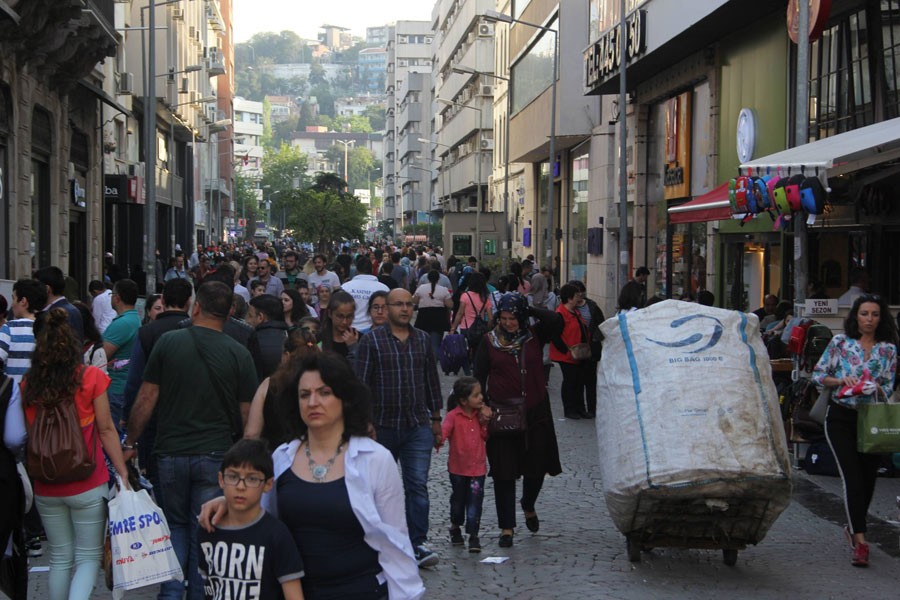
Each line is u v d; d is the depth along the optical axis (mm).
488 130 65062
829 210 15641
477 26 67188
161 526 6164
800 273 13234
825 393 8516
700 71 24391
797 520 9625
